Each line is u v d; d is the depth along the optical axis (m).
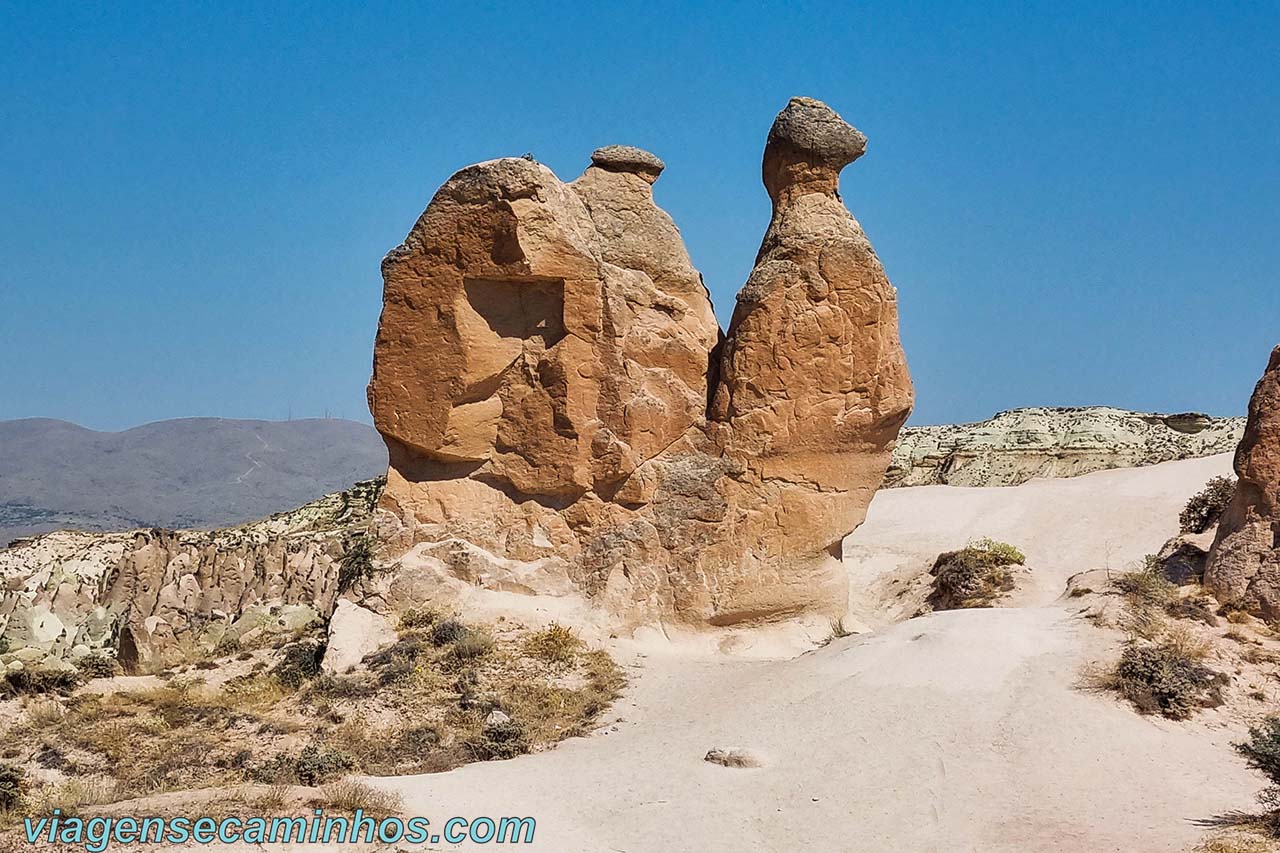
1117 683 24.78
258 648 32.25
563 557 32.50
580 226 32.62
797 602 32.75
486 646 30.02
